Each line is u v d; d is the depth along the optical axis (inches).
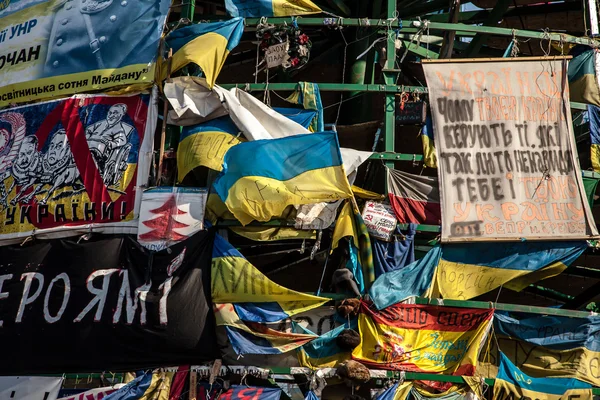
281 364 717.9
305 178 737.0
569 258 757.9
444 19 1003.9
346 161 762.2
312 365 714.8
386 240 748.0
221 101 768.9
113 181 774.5
